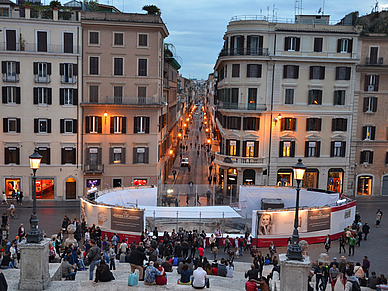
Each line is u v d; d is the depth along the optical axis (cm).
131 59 4812
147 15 4775
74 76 4722
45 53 4622
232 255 2856
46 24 4612
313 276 2420
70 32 4669
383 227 3956
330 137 5109
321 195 3988
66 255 2233
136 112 4875
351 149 5178
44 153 4762
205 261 2341
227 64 5050
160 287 1723
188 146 10106
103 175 4884
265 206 4012
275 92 4962
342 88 5053
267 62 4925
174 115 8038
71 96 4747
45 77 4669
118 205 3578
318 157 5112
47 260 1650
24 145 4716
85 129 4797
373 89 5131
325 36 4941
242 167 5019
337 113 5081
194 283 1723
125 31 4766
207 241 3325
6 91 4628
